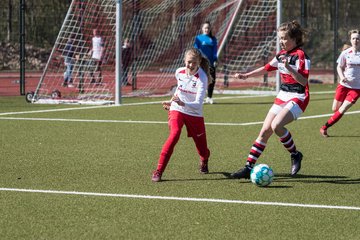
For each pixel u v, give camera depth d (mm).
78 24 44594
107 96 41562
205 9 51438
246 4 54125
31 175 18234
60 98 40500
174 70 53688
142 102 40000
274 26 56250
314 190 16594
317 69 69812
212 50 38062
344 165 19969
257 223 13578
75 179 17750
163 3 47719
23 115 32719
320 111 35250
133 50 49406
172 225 13406
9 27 69875
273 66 18625
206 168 18656
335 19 57344
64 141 24438
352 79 26328
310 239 12562
